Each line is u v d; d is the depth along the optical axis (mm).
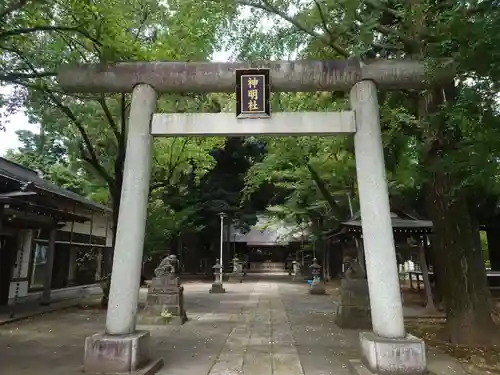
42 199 13875
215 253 34094
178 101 12648
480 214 15867
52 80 11000
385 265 5844
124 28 9461
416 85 6684
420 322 10812
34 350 7484
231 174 32062
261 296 18641
